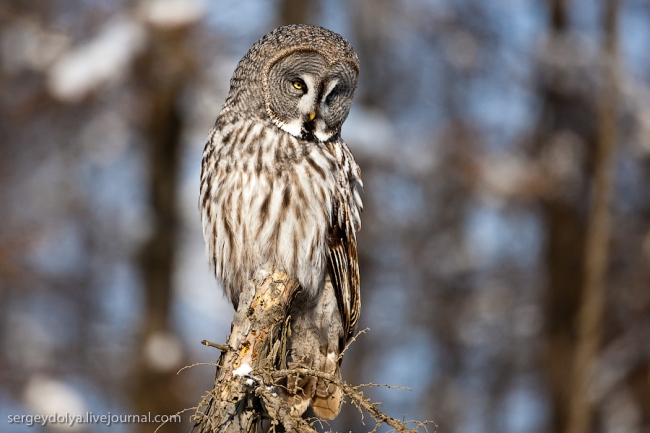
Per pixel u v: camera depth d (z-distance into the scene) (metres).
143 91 16.23
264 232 6.62
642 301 17.83
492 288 20.50
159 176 17.12
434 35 20.72
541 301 19.55
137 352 17.33
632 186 18.59
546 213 19.16
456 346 20.88
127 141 17.75
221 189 6.71
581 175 18.58
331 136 6.98
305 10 16.98
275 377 5.28
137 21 15.61
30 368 18.98
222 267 6.86
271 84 6.73
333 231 6.88
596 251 14.42
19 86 16.98
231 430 5.23
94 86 15.84
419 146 18.84
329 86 6.79
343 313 7.11
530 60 19.45
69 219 21.25
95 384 18.88
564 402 17.92
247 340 5.51
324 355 7.13
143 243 17.33
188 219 18.03
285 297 5.80
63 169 20.70
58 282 20.77
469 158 18.52
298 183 6.64
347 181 7.02
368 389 20.44
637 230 18.20
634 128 18.30
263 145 6.65
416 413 21.20
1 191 20.22
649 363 17.53
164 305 17.28
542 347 19.00
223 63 15.92
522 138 19.81
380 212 20.03
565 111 19.09
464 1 20.47
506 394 20.42
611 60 14.48
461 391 20.98
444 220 20.58
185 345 17.66
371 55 21.25
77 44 16.58
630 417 17.52
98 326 20.52
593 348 14.61
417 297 20.78
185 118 16.97
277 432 5.46
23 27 16.72
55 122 17.58
